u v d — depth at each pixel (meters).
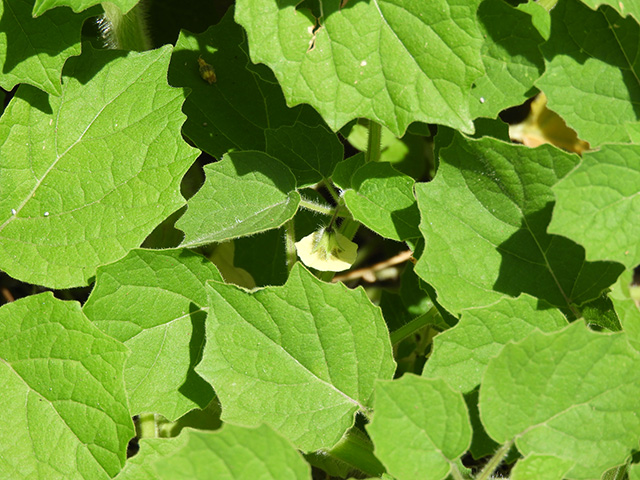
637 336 0.29
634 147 0.27
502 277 0.30
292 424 0.29
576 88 0.30
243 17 0.29
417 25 0.29
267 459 0.24
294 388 0.29
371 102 0.29
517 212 0.30
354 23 0.29
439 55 0.29
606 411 0.26
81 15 0.30
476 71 0.28
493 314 0.28
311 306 0.29
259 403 0.29
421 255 0.30
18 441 0.29
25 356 0.30
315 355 0.29
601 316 0.30
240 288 0.29
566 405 0.26
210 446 0.24
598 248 0.26
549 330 0.28
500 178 0.29
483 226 0.30
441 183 0.30
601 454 0.26
